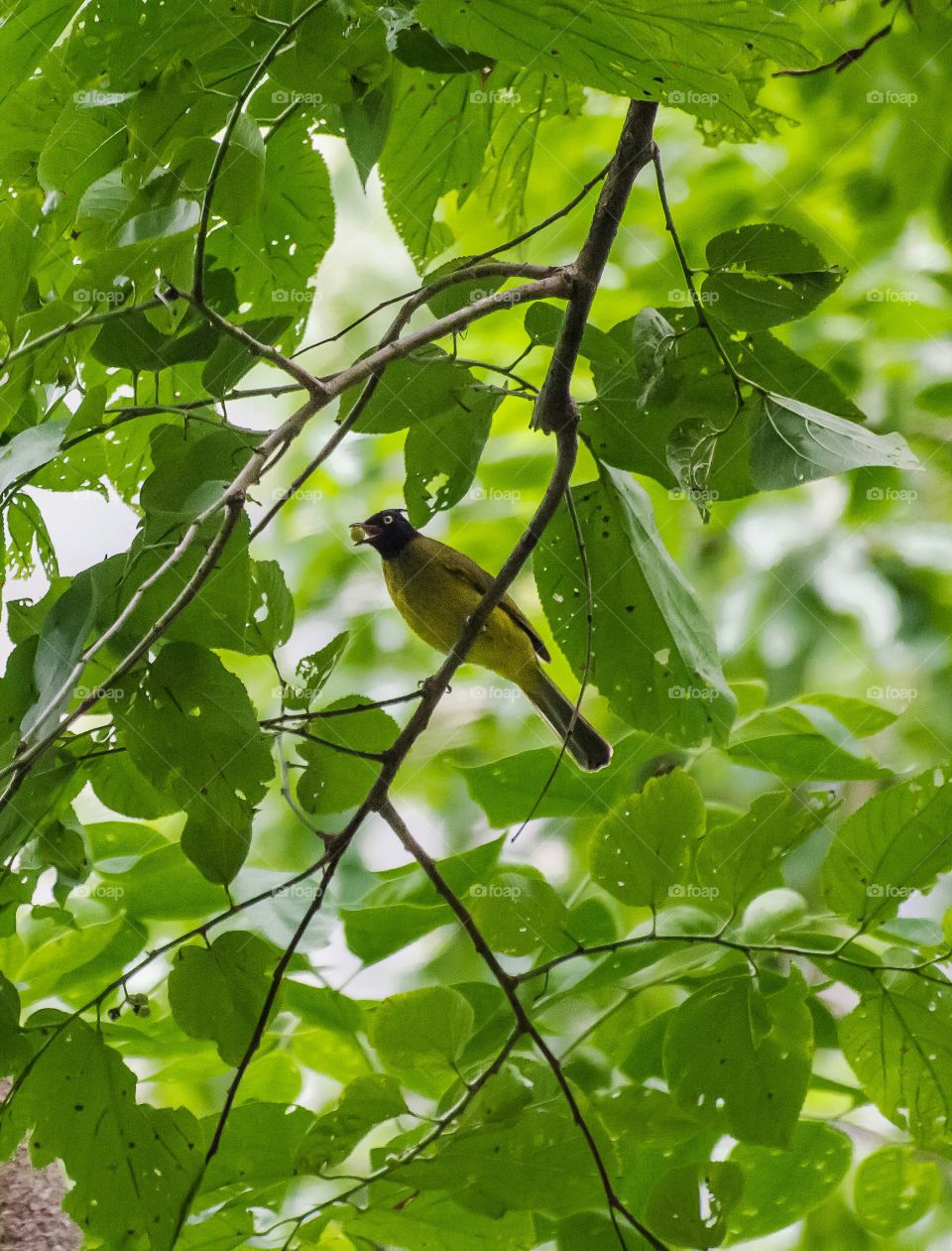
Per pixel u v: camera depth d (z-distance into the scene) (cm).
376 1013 613
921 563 1532
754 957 612
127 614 484
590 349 721
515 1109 583
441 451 729
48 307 532
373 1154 606
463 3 489
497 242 1449
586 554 754
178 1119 572
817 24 1218
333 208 766
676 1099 611
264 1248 605
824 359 1561
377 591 1560
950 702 1460
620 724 1271
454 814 1154
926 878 604
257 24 659
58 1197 691
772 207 1498
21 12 640
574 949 674
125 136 637
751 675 1525
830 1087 753
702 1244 575
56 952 778
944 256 1545
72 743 573
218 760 543
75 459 705
